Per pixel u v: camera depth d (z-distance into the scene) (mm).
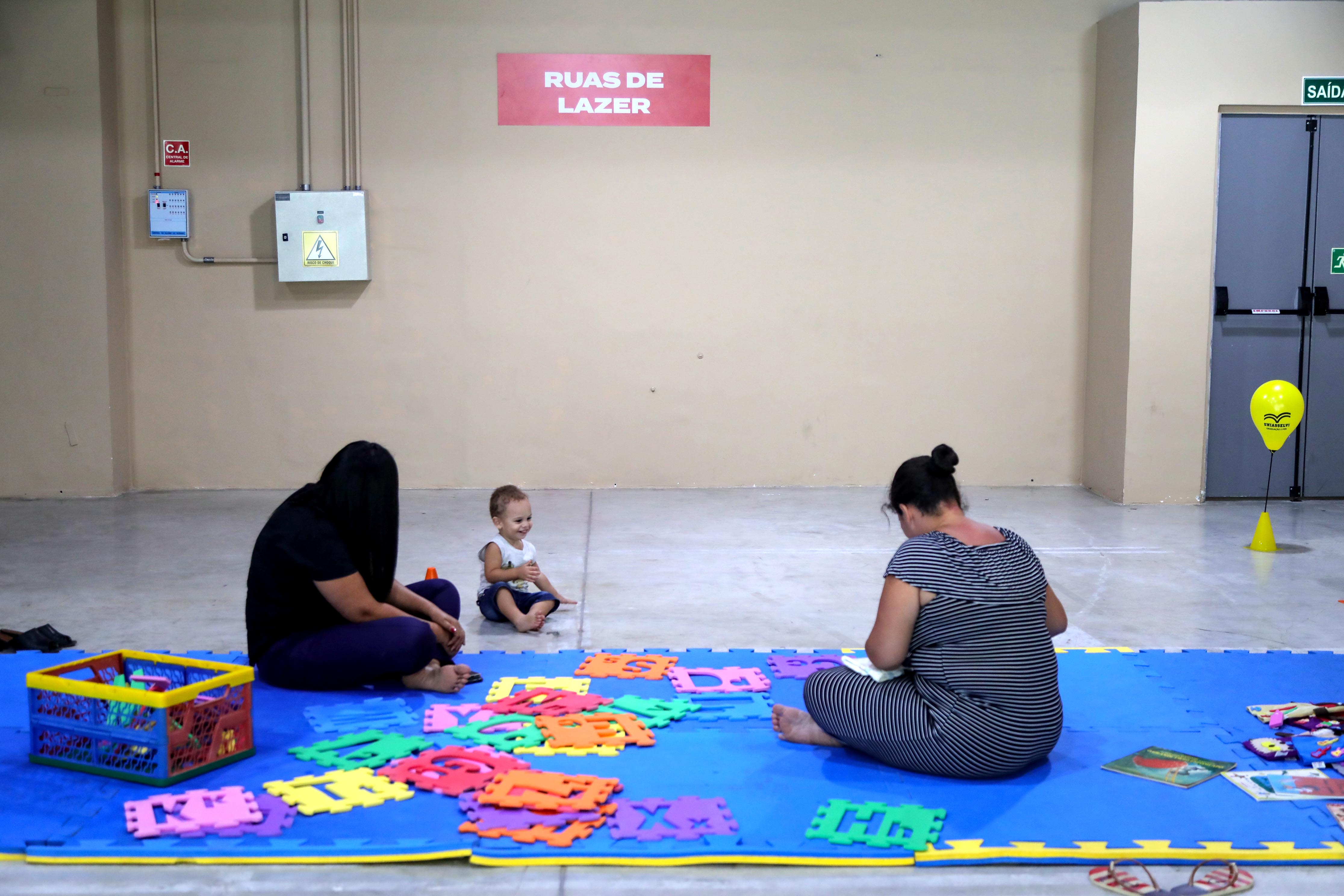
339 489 3383
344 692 3449
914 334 7848
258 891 2248
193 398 7637
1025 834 2479
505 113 7555
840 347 7836
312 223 7410
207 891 2240
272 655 3439
